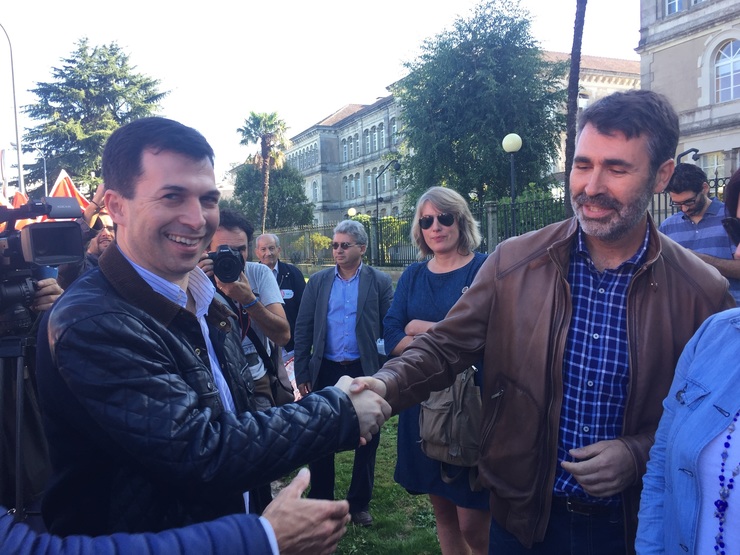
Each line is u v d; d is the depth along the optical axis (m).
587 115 1.59
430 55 24.41
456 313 1.89
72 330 1.18
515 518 1.76
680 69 23.94
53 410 1.24
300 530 1.16
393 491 4.06
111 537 1.00
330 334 3.86
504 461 1.78
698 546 1.26
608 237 1.58
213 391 1.38
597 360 1.66
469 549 2.84
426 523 3.61
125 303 1.29
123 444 1.16
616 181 1.53
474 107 23.58
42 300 2.08
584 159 1.57
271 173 44.09
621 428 1.66
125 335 1.21
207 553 1.01
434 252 2.97
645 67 25.34
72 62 47.03
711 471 1.25
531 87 23.66
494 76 23.59
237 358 1.72
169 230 1.37
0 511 0.99
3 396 1.98
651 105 1.53
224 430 1.22
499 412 1.80
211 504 1.34
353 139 56.09
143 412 1.16
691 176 3.93
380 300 3.85
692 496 1.28
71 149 44.62
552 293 1.70
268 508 1.17
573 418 1.69
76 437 1.26
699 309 1.63
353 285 3.88
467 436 2.44
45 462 2.18
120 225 1.41
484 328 1.87
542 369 1.69
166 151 1.34
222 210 3.36
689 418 1.33
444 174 24.28
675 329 1.62
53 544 0.96
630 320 1.63
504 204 13.85
